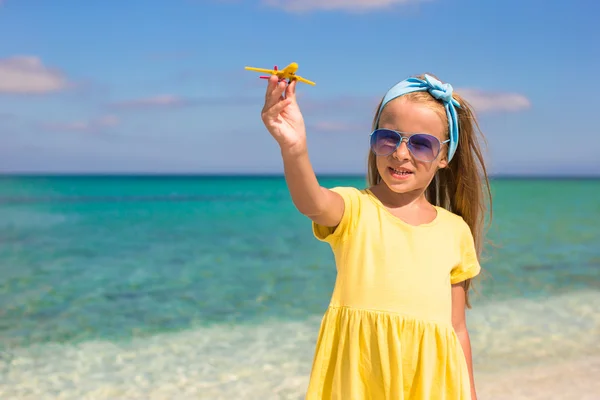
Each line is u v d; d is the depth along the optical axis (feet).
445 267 8.68
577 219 85.51
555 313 26.94
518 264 42.42
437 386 8.34
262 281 36.17
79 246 53.98
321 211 8.08
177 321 26.23
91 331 24.62
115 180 447.42
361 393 8.09
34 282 35.96
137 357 21.04
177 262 44.14
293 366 20.06
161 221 82.94
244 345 22.43
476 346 21.91
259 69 7.31
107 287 34.24
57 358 21.02
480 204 10.48
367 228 8.47
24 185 299.58
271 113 7.30
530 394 17.46
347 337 8.22
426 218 9.05
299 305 29.45
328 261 44.52
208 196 183.62
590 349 21.52
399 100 8.84
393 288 8.23
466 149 10.14
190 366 20.08
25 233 65.31
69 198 164.55
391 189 8.75
